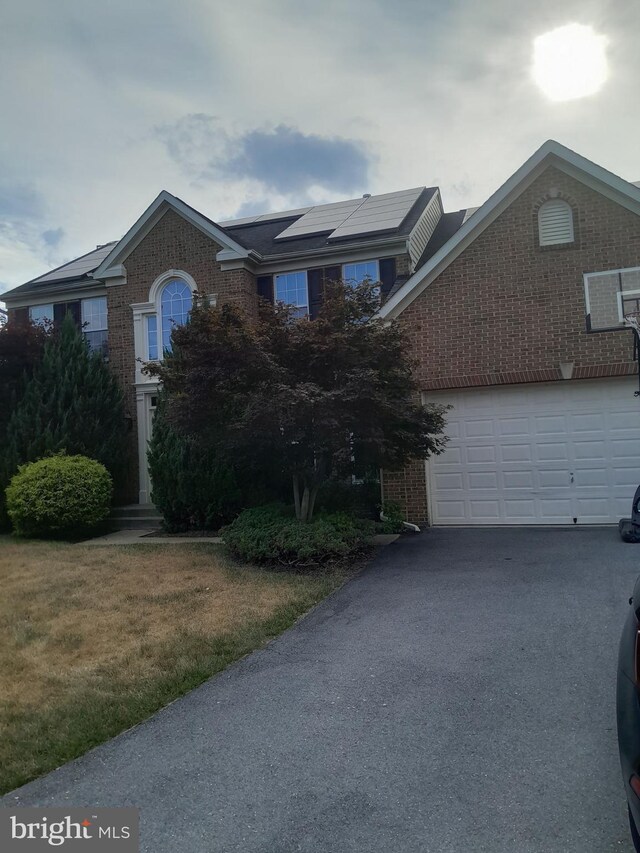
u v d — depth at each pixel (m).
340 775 3.17
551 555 7.91
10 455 12.62
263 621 5.79
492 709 3.80
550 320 10.29
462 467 10.79
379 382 7.91
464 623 5.46
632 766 2.19
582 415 10.25
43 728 3.83
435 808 2.84
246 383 7.87
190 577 7.59
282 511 9.26
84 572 8.05
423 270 10.87
